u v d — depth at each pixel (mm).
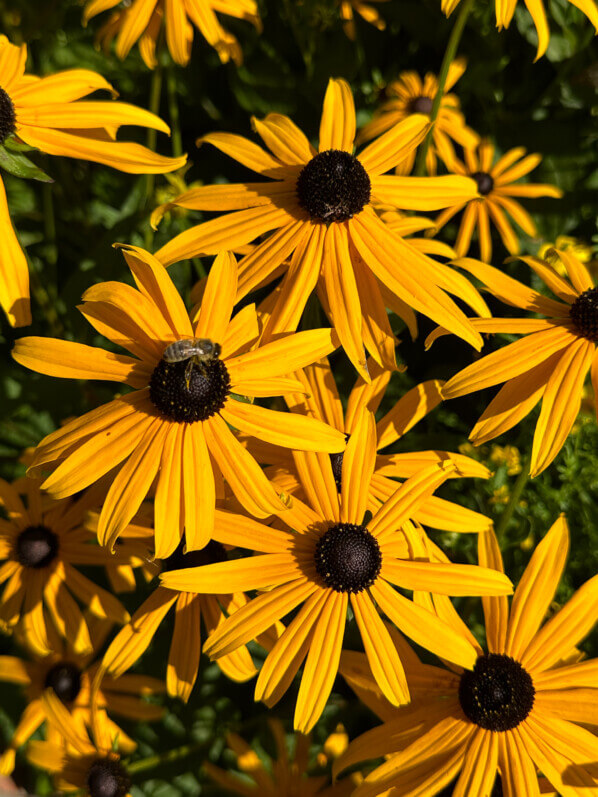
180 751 539
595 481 541
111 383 572
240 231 493
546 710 473
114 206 610
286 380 469
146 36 571
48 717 517
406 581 472
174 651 494
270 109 627
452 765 465
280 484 486
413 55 638
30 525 523
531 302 495
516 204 619
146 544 497
